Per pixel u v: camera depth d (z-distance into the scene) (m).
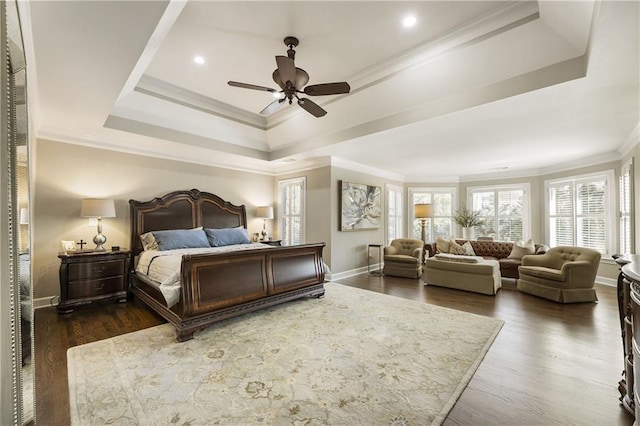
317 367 2.23
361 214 6.09
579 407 1.79
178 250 4.18
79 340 2.73
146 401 1.82
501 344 2.66
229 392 1.92
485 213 7.31
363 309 3.63
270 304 3.47
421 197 7.73
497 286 4.61
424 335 2.83
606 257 5.05
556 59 2.45
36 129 3.55
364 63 3.09
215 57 2.99
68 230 3.94
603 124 3.57
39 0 1.59
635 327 1.45
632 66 2.18
